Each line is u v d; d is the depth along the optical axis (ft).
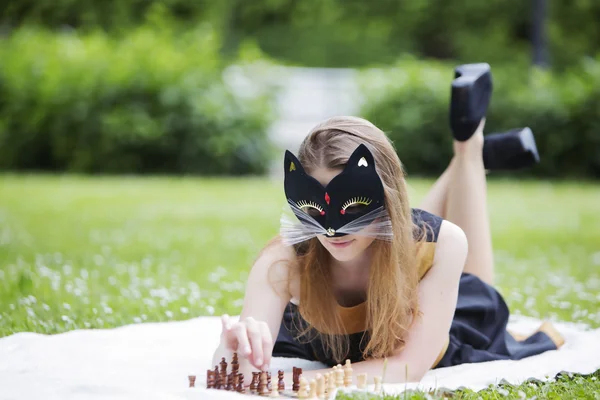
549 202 48.47
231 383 11.27
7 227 35.09
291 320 14.23
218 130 60.85
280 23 131.34
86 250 29.86
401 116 62.95
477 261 16.01
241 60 64.28
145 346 14.92
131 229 36.06
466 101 16.44
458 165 16.49
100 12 93.35
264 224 38.63
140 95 61.05
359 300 12.79
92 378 12.17
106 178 57.98
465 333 14.29
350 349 13.14
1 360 13.50
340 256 11.64
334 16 130.82
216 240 33.50
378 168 11.61
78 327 17.13
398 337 12.27
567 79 64.69
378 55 130.52
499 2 123.54
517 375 12.79
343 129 11.69
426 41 131.23
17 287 20.48
